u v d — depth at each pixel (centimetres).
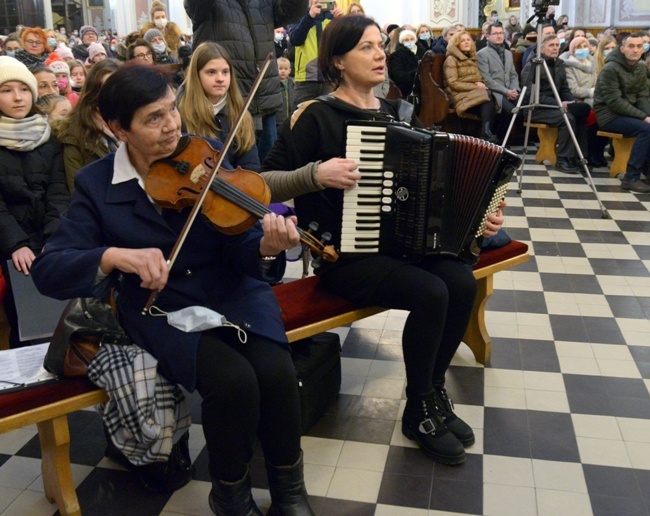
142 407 182
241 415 179
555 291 369
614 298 358
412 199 224
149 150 184
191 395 270
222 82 305
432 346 223
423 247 228
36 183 295
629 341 309
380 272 228
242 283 206
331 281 239
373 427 245
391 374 282
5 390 182
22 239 284
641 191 575
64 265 176
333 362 253
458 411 255
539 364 289
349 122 221
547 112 667
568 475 218
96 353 188
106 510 206
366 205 229
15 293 276
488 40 769
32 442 243
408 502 207
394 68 792
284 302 237
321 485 215
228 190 189
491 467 222
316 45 592
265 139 444
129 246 190
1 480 222
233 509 187
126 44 568
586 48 701
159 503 209
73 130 296
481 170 227
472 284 232
